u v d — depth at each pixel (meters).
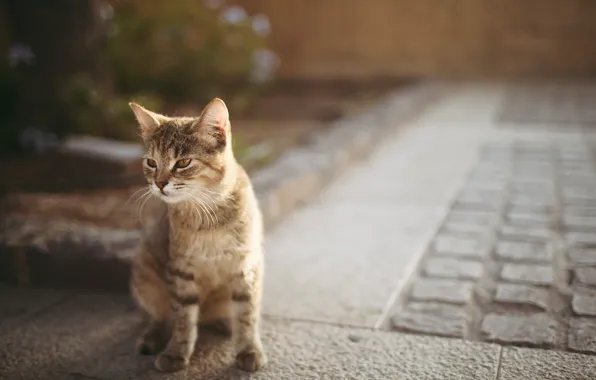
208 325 1.26
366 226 1.62
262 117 2.92
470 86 3.55
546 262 1.41
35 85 2.21
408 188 1.85
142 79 2.79
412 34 3.84
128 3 2.87
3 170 1.94
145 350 1.20
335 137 2.14
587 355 1.15
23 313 1.32
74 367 1.18
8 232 1.48
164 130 1.12
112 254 1.38
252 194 1.18
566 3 3.61
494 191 1.80
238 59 2.95
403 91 3.13
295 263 1.46
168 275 1.16
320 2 3.88
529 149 2.17
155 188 1.12
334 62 3.94
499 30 3.73
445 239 1.53
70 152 1.88
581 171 1.92
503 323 1.23
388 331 1.23
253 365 1.15
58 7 2.17
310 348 1.20
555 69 3.70
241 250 1.14
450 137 2.40
